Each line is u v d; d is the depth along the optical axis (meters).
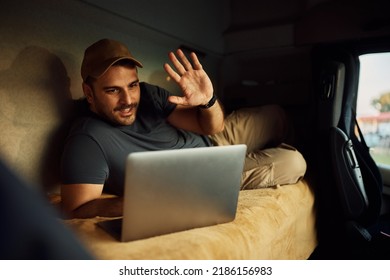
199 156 0.71
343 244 1.50
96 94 1.11
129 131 1.18
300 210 1.30
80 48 1.36
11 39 1.08
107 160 1.08
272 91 2.28
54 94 1.24
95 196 0.98
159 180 0.67
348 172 1.41
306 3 2.13
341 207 1.46
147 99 1.36
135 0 1.54
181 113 1.44
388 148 1.83
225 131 1.77
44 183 1.22
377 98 1.73
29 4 1.14
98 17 1.40
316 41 2.07
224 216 0.85
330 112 1.43
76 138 1.04
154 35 1.75
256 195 1.20
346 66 1.44
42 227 0.30
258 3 2.33
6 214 0.28
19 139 1.12
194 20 2.04
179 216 0.75
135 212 0.68
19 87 1.11
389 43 1.57
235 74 2.60
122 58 1.09
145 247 0.70
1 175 0.29
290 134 1.86
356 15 1.90
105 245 0.70
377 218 1.51
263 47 2.28
